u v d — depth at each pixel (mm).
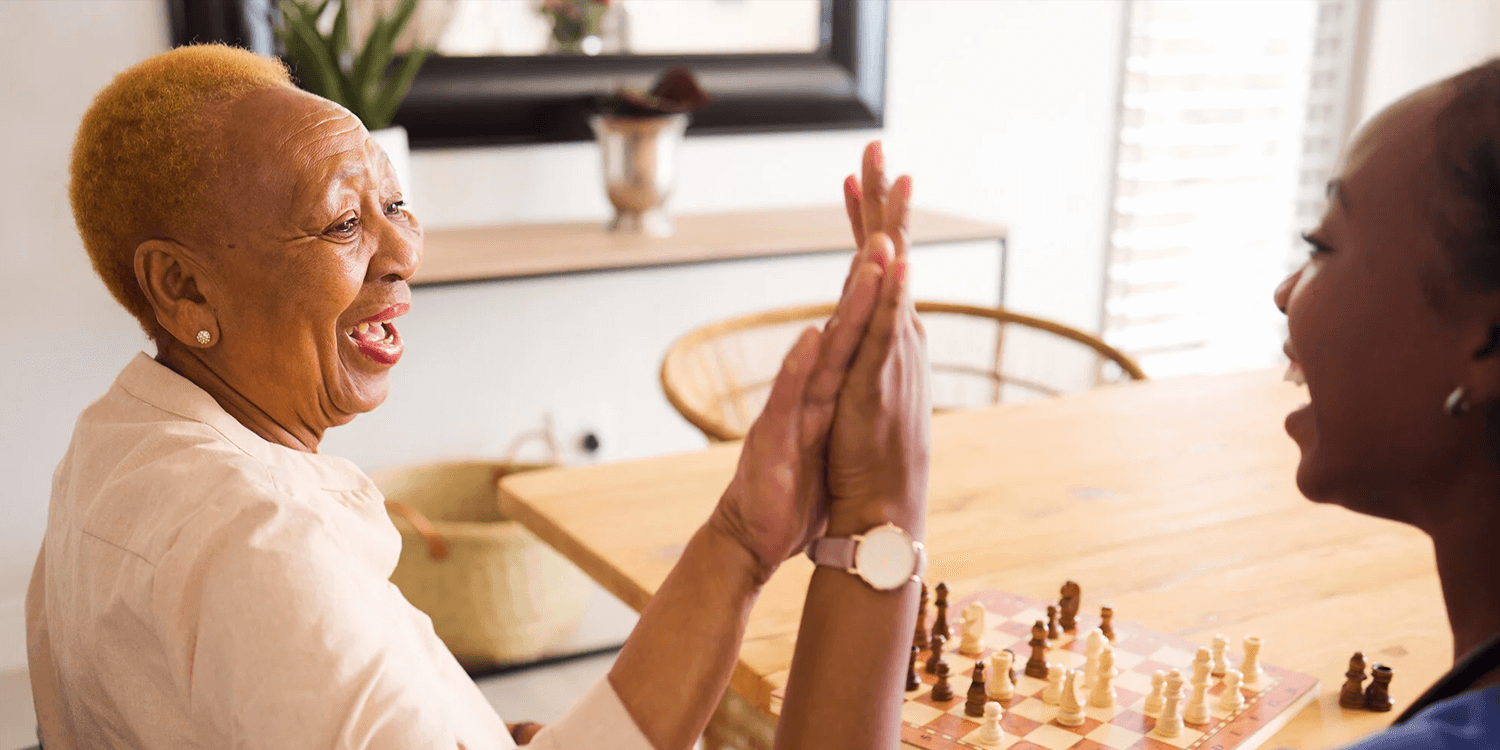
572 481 1507
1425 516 583
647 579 1217
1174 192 3910
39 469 2609
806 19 3129
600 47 2920
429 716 738
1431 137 534
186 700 739
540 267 2488
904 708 987
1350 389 572
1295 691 994
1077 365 3346
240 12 2580
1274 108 4035
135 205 812
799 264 3305
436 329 2891
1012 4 3438
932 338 3143
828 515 792
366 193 875
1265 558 1296
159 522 760
